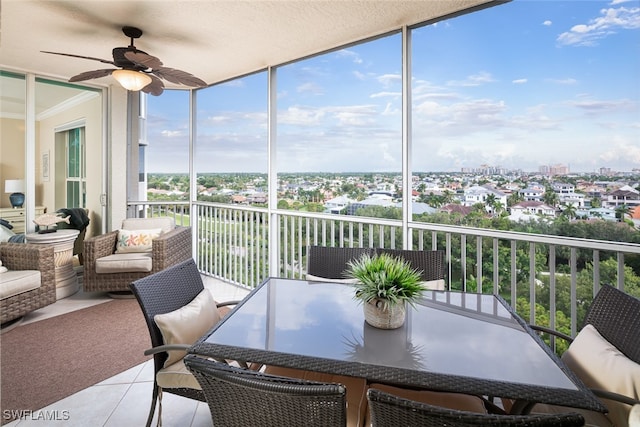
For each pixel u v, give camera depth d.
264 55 3.66
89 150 4.62
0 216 3.95
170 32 3.10
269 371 1.64
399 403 0.81
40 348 2.70
